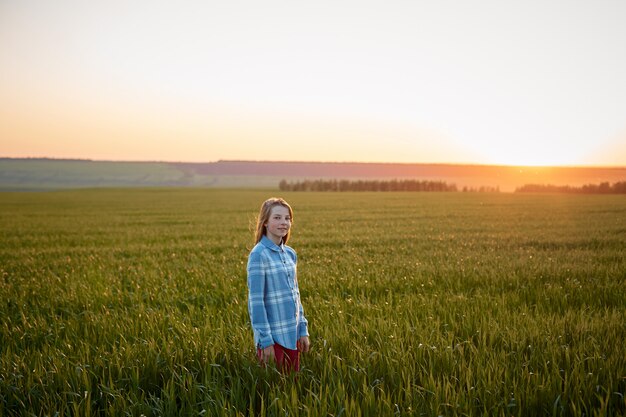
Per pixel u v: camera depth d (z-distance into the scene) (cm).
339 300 863
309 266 1320
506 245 1833
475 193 9450
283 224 477
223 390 467
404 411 416
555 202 5728
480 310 759
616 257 1418
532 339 588
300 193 9706
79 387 479
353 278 1080
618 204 5175
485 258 1423
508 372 486
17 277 1248
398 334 614
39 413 448
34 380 505
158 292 1006
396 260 1402
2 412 450
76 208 5362
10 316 850
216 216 4034
